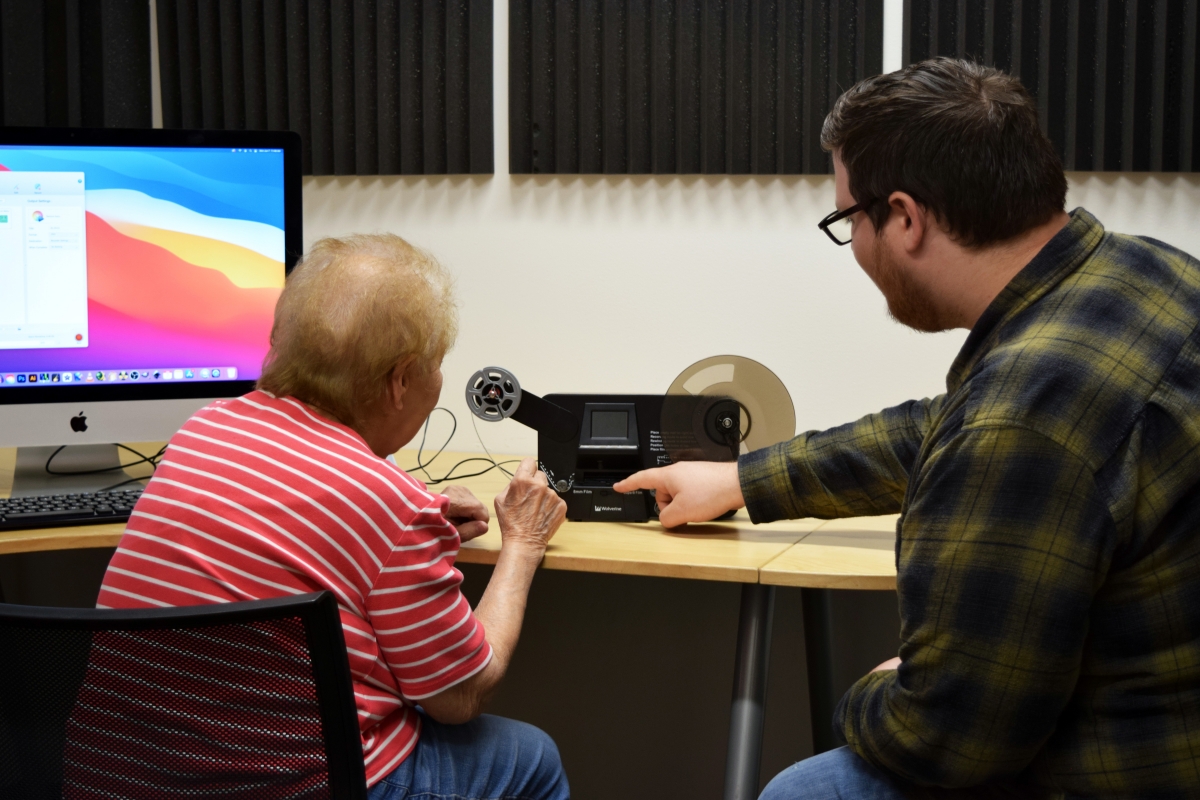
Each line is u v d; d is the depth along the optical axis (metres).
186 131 1.55
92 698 0.80
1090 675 0.82
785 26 1.77
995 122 0.86
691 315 1.85
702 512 1.32
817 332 1.81
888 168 0.91
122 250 1.53
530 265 1.91
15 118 1.98
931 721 0.83
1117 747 0.81
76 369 1.53
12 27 1.97
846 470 1.26
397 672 0.94
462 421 1.97
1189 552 0.78
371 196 1.98
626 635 1.95
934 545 0.82
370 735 0.96
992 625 0.78
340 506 0.89
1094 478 0.75
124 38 1.98
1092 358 0.78
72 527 1.31
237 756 0.81
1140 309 0.81
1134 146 1.71
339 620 0.79
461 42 1.89
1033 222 0.87
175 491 0.90
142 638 0.77
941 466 0.82
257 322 1.61
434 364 1.03
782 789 0.98
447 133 1.90
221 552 0.87
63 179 1.50
